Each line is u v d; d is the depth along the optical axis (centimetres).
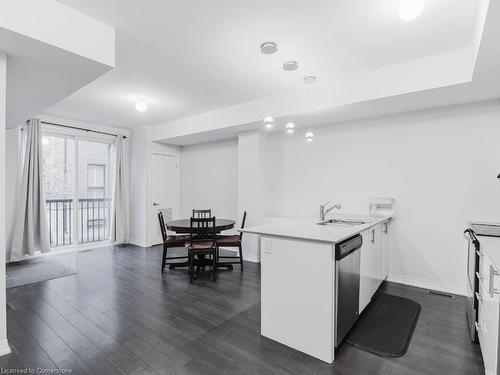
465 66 254
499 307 145
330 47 254
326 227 260
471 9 198
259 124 426
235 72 309
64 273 398
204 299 307
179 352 208
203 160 597
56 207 542
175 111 465
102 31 217
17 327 244
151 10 202
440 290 333
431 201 341
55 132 508
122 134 596
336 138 416
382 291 328
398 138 363
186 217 628
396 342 221
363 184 392
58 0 192
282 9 201
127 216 602
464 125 321
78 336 229
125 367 190
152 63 288
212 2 194
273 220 429
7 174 454
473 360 198
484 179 311
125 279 374
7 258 456
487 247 179
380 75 299
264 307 231
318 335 202
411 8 175
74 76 243
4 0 170
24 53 201
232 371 187
